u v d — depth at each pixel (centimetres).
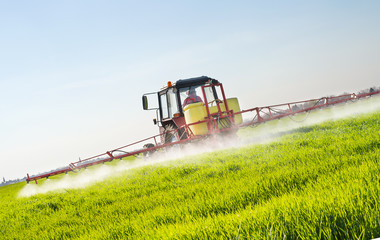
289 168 461
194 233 237
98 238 348
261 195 358
